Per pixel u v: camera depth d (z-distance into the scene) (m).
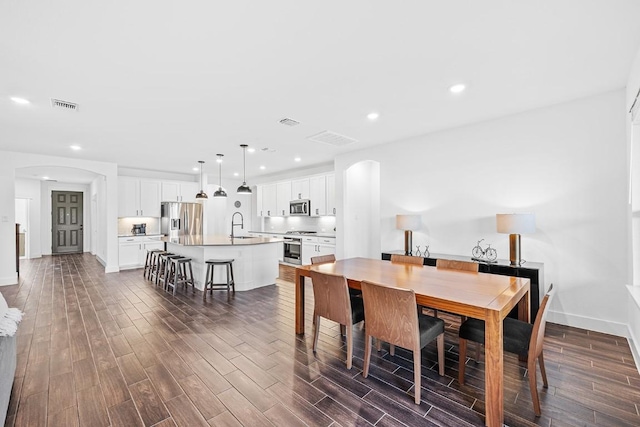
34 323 3.34
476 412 1.85
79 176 8.09
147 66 2.36
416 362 1.96
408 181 4.59
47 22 1.81
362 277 2.60
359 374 2.29
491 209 3.77
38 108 3.19
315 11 1.75
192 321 3.41
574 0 1.68
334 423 1.76
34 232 8.59
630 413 1.82
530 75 2.59
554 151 3.31
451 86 2.78
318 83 2.70
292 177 7.71
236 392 2.06
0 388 1.64
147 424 1.75
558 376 2.24
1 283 5.09
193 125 3.84
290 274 6.16
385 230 4.90
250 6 1.70
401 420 1.78
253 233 8.88
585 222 3.14
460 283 2.37
